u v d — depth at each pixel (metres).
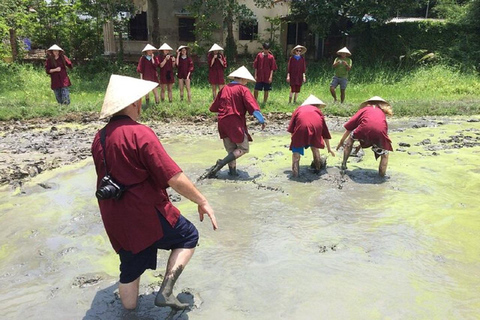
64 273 3.80
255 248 4.23
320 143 6.30
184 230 2.98
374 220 4.92
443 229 4.68
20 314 3.21
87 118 11.23
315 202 5.48
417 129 10.27
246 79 6.34
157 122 11.12
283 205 5.38
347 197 5.66
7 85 16.03
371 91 15.82
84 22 22.27
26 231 4.65
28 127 10.33
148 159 2.67
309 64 20.39
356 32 20.55
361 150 8.22
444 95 15.48
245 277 3.69
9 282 3.67
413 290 3.49
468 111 12.62
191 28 21.30
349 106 12.51
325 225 4.78
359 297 3.38
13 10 19.23
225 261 3.97
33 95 14.41
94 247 4.29
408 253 4.12
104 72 19.38
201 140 9.20
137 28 21.31
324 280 3.63
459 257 4.06
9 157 7.68
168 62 12.12
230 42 20.08
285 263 3.92
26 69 18.59
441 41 20.31
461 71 18.70
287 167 7.07
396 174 6.65
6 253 4.19
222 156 7.81
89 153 7.96
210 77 12.85
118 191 2.67
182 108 11.79
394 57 20.41
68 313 3.22
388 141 6.27
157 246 2.91
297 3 19.92
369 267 3.85
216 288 3.52
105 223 2.83
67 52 21.95
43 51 24.36
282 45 23.23
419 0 19.81
